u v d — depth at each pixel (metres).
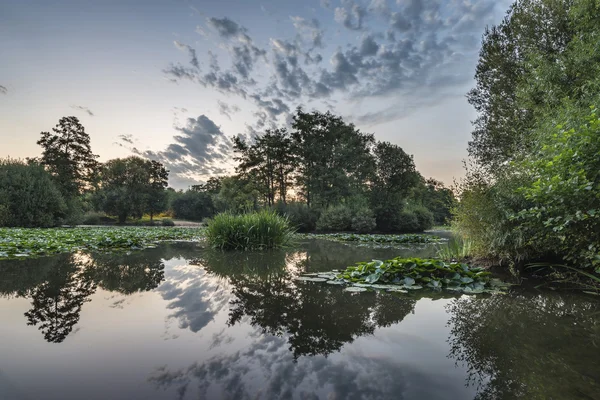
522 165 4.56
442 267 4.17
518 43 11.93
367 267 4.46
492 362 1.71
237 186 28.92
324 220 21.75
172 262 5.64
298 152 28.25
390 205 25.61
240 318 2.46
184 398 1.26
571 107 5.10
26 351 1.75
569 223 3.38
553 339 2.10
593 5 7.57
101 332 2.09
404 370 1.59
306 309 2.76
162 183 44.41
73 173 28.44
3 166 16.56
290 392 1.33
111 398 1.25
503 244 4.57
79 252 6.88
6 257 5.83
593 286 3.82
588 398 1.33
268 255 6.96
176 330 2.15
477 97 15.34
